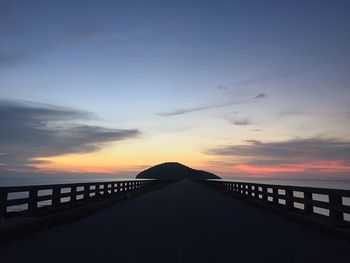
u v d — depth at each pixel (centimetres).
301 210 1752
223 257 900
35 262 852
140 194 4075
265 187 2405
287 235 1238
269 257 906
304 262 856
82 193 2170
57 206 1742
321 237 1202
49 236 1221
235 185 3866
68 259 880
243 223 1549
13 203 1344
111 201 2555
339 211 1302
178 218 1725
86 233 1281
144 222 1581
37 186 1518
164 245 1048
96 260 869
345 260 879
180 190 5178
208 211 2077
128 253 942
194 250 980
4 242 1080
